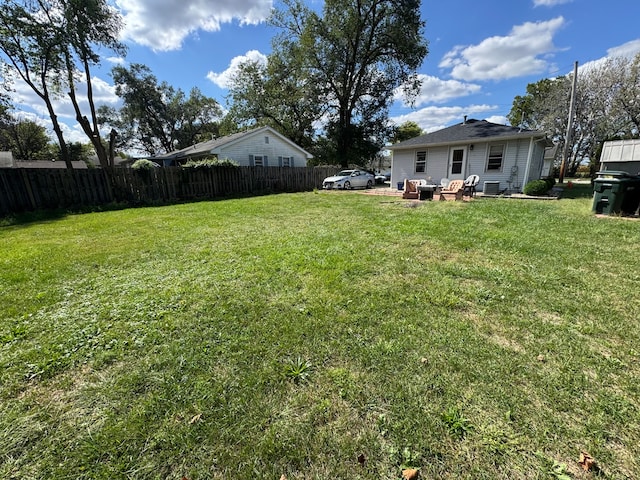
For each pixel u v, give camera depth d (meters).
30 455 1.33
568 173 29.88
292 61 21.39
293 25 21.00
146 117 31.39
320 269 3.54
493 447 1.33
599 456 1.28
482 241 4.64
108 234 5.78
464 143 12.86
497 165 12.27
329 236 5.18
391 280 3.20
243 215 7.79
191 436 1.40
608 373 1.77
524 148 11.48
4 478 1.24
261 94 22.98
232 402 1.60
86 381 1.80
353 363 1.90
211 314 2.54
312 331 2.25
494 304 2.65
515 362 1.87
